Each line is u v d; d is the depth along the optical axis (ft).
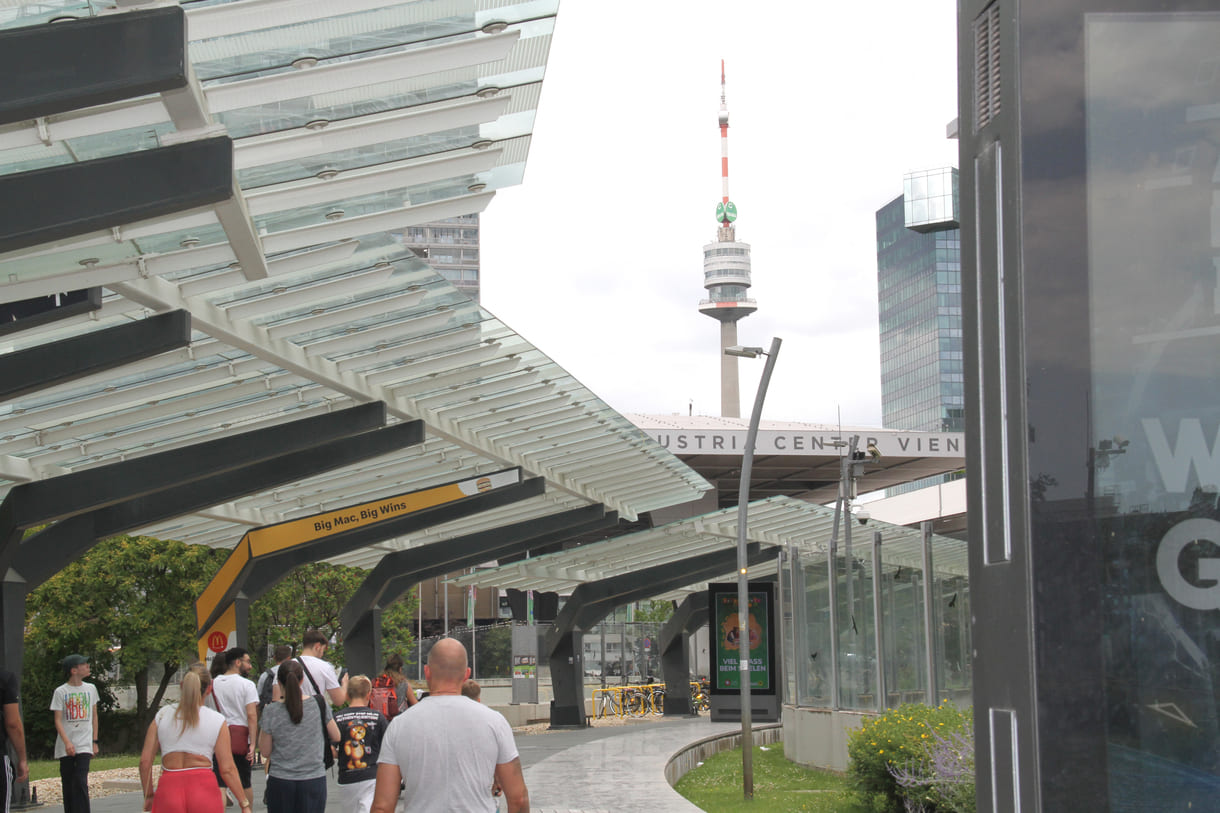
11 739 30.07
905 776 43.60
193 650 104.17
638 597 111.86
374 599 80.53
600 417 64.90
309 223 33.53
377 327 45.37
